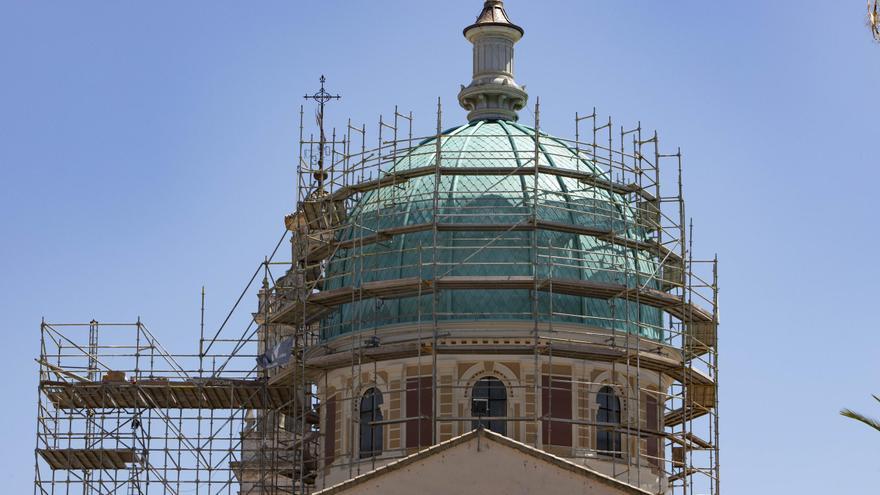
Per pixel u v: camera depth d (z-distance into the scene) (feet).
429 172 254.88
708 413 270.46
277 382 271.69
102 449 273.13
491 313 250.37
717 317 269.03
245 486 306.55
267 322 274.57
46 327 277.85
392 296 251.19
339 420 256.11
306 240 266.36
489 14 291.79
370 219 263.29
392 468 197.77
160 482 275.80
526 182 259.60
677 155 267.59
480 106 285.43
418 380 248.32
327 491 198.08
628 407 243.81
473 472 196.95
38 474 274.16
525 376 247.29
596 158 260.01
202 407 282.56
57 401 278.67
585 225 256.73
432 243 254.47
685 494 248.32
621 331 255.50
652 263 267.59
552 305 251.39
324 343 263.49
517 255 253.03
